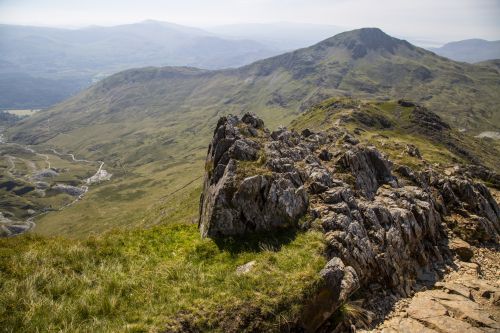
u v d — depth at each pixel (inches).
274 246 686.5
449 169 1768.0
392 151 1990.7
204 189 960.9
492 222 1289.4
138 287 566.3
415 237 935.0
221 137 1015.0
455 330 615.2
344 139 1517.0
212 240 722.8
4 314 468.1
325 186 909.8
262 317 509.0
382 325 648.4
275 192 764.6
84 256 642.2
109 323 479.2
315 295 551.5
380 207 920.3
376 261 767.1
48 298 511.5
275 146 1031.6
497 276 939.3
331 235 722.2
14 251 624.7
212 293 545.3
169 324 478.0
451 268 938.7
